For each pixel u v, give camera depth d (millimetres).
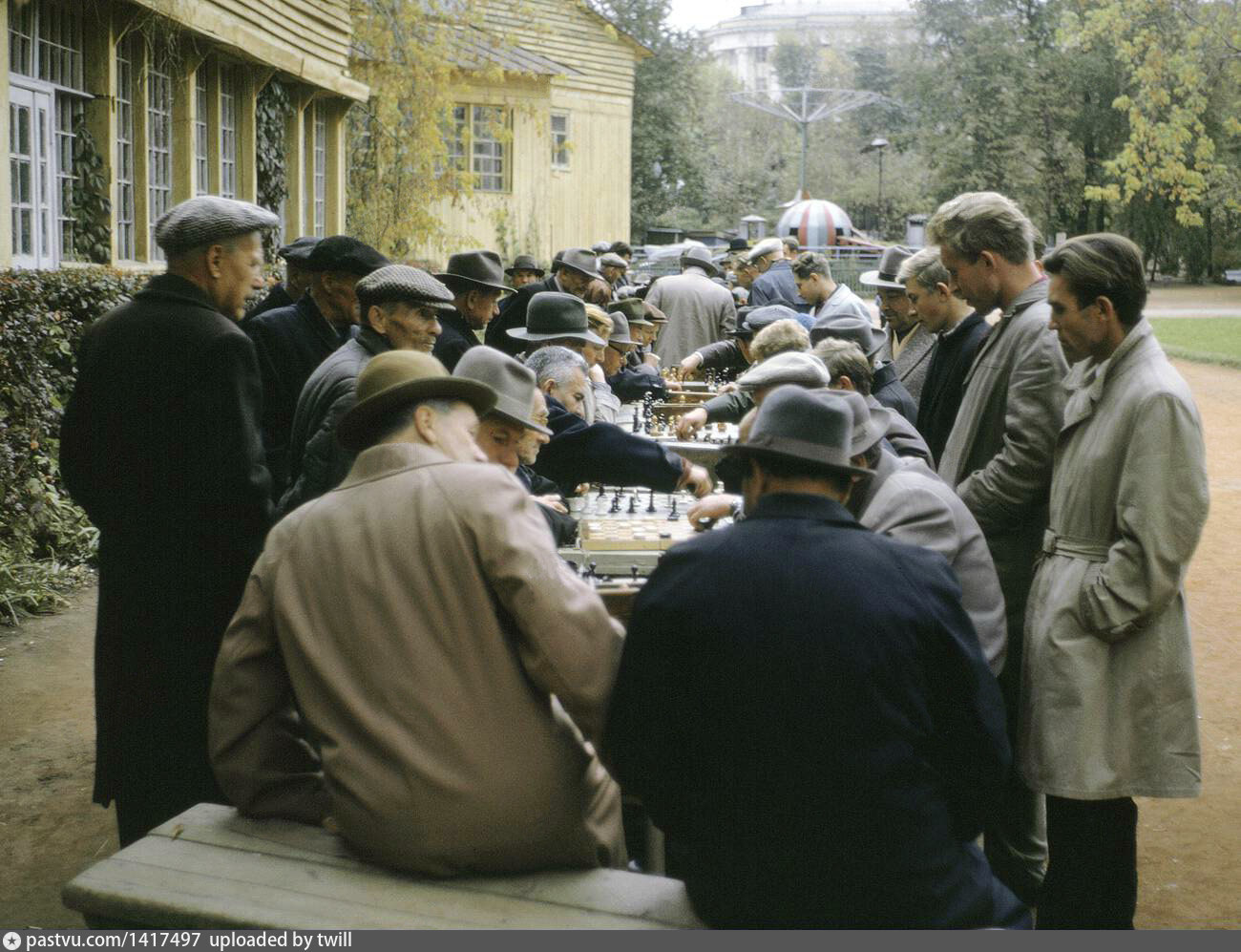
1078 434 3639
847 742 2398
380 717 2658
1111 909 3590
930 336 6609
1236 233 56906
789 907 2428
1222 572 9062
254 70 15852
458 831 2668
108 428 3734
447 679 2652
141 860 2918
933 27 64750
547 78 29250
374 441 2896
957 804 2705
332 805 2926
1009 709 4078
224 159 15641
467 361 3543
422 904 2709
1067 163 57844
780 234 53781
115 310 3822
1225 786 5328
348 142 22000
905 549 2566
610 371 8227
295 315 4805
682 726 2547
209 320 3695
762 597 2451
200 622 3729
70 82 11945
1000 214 4141
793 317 7223
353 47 21266
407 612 2658
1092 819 3566
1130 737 3512
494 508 2684
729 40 169250
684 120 56312
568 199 31984
